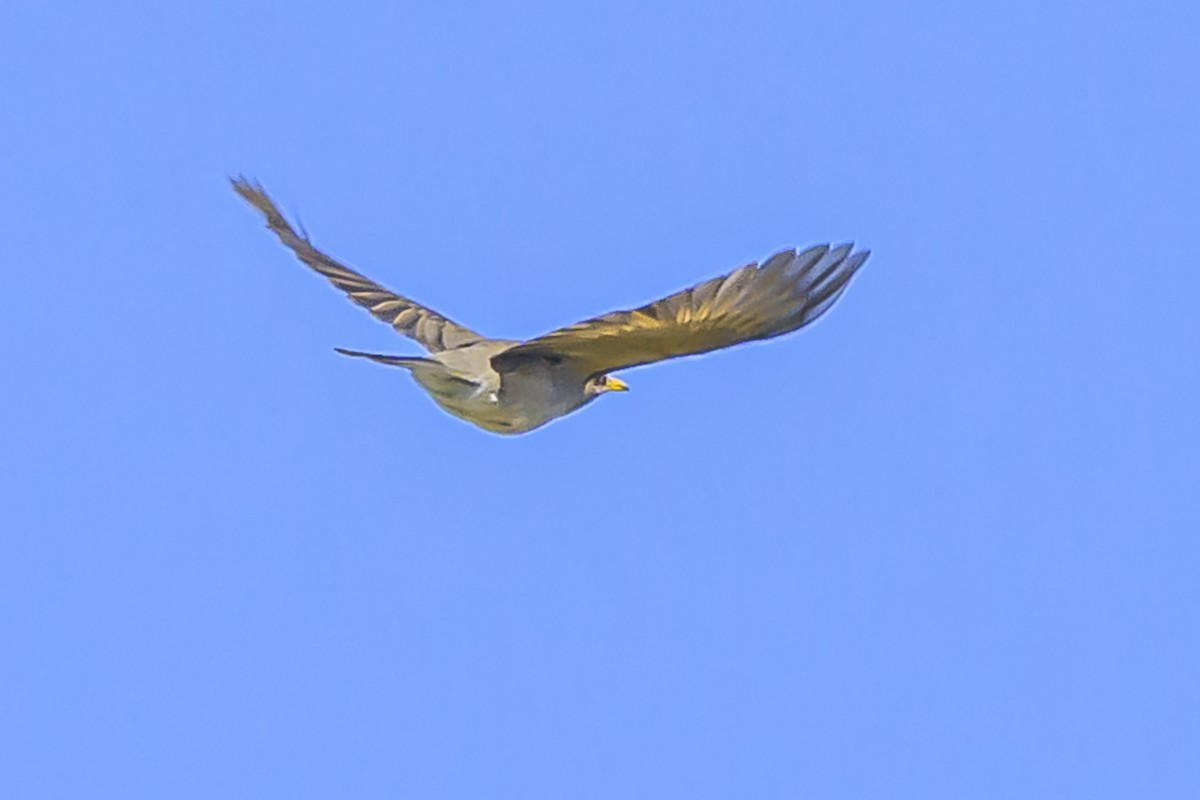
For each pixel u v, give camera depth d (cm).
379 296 1688
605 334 1374
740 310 1330
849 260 1325
